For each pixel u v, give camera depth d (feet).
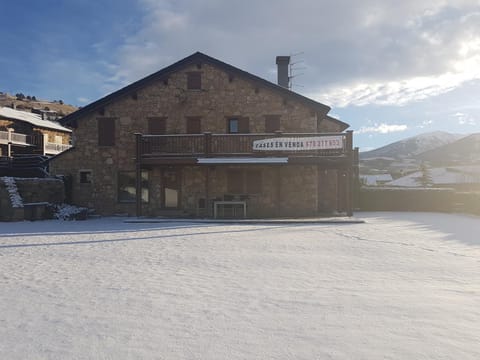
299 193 50.19
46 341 10.53
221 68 51.72
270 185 50.34
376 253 23.49
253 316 12.42
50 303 13.82
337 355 9.62
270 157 46.09
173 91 52.31
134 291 15.29
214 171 51.08
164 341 10.48
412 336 10.80
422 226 38.68
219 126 51.60
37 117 122.83
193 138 50.11
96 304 13.67
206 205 46.47
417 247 25.63
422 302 13.79
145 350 9.94
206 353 9.74
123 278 17.35
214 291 15.26
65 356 9.63
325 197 58.49
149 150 48.57
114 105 53.26
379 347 10.09
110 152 53.16
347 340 10.53
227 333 11.03
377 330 11.23
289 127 50.75
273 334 10.95
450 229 35.96
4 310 13.10
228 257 22.26
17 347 10.17
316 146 45.19
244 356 9.57
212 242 27.99
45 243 27.73
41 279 17.21
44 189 49.78
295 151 46.83
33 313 12.78
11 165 63.26
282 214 50.16
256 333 11.03
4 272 18.58
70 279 17.20
